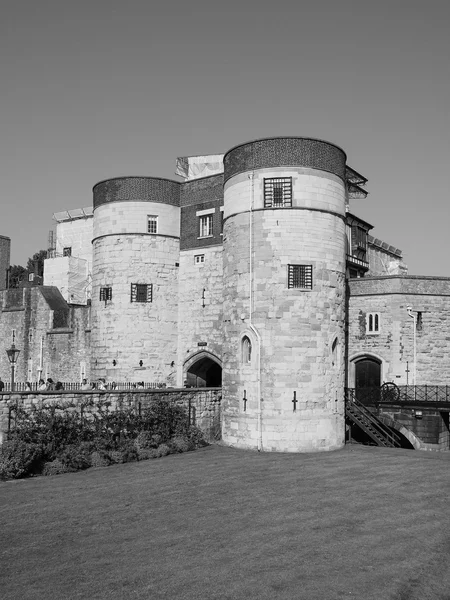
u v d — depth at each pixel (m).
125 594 11.87
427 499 18.92
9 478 21.94
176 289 36.94
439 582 12.66
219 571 12.97
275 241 28.45
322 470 23.52
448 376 36.00
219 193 35.81
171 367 36.34
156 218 36.62
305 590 12.04
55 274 50.41
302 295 28.25
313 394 28.00
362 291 37.19
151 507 18.14
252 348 28.44
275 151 29.00
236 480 21.81
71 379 41.56
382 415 32.41
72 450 23.94
